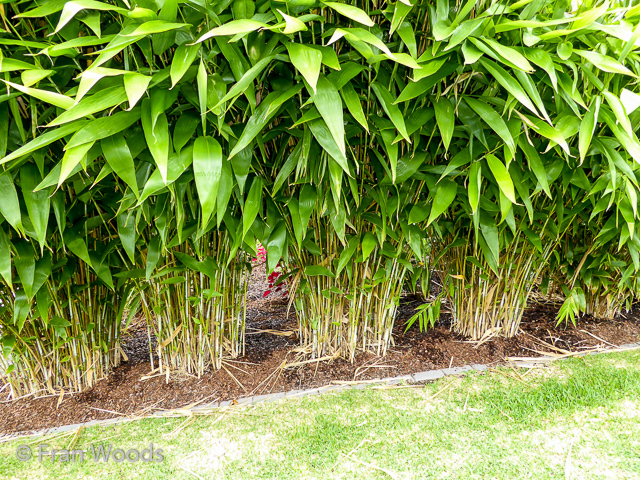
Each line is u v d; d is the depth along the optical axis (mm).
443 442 995
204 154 736
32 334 1175
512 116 946
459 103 954
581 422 1058
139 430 1080
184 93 804
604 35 961
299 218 991
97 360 1296
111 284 1066
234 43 796
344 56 881
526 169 1144
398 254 1188
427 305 1401
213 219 995
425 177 1059
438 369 1362
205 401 1208
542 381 1273
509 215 1089
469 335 1573
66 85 912
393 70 904
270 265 1032
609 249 1520
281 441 1019
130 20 702
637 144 868
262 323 1770
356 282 1309
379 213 1180
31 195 813
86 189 960
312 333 1425
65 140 863
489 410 1122
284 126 971
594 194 1229
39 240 808
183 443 1024
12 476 923
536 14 931
